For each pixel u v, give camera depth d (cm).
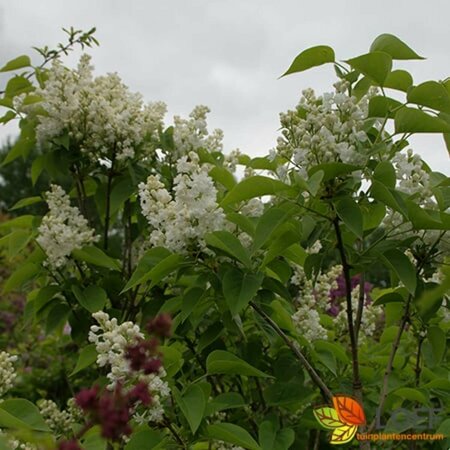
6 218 1346
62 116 495
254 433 428
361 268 354
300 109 390
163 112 531
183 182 359
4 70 541
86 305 456
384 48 352
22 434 202
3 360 373
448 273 186
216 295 377
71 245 462
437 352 382
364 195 340
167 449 346
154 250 369
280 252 348
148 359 180
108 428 159
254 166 381
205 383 352
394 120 337
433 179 376
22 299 985
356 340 387
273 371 432
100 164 511
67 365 757
